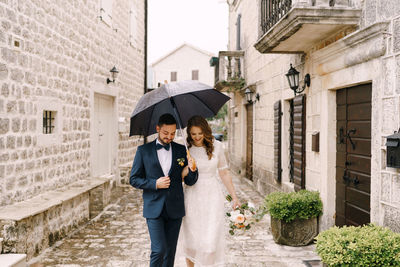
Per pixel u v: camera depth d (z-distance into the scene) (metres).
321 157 4.61
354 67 3.75
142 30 11.77
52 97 5.26
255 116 9.02
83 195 5.77
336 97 4.46
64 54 5.70
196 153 3.10
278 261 3.96
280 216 4.43
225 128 30.27
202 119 3.06
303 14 3.73
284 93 6.36
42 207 4.09
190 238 3.05
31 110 4.63
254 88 8.94
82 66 6.52
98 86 7.43
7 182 4.11
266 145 7.80
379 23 3.16
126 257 4.16
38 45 4.82
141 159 2.92
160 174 2.87
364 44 3.49
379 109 3.29
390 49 3.12
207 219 3.03
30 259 3.93
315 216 4.53
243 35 10.62
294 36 4.42
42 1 4.93
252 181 9.85
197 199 3.06
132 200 7.60
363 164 3.80
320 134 4.65
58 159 5.50
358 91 3.90
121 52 9.25
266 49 5.14
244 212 3.20
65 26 5.73
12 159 4.20
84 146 6.67
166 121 2.84
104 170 8.30
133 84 10.60
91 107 7.02
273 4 5.04
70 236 5.01
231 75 10.66
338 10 3.70
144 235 5.07
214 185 3.11
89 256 4.18
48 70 5.12
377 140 3.32
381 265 2.68
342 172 4.30
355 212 3.97
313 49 4.89
